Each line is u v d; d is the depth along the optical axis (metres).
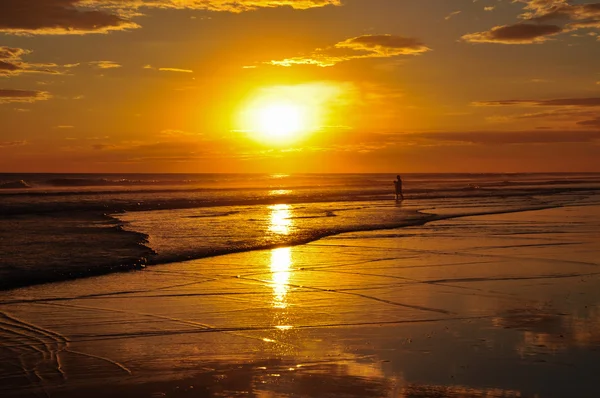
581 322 8.84
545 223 23.91
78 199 38.94
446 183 94.19
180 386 6.37
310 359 7.23
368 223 23.94
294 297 10.47
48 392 6.18
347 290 11.08
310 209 32.84
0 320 8.85
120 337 8.09
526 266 13.60
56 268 12.65
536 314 9.27
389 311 9.50
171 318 9.06
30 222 23.48
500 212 30.03
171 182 94.69
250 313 9.38
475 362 7.08
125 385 6.39
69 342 7.86
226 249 15.99
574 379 6.54
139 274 12.46
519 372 6.74
